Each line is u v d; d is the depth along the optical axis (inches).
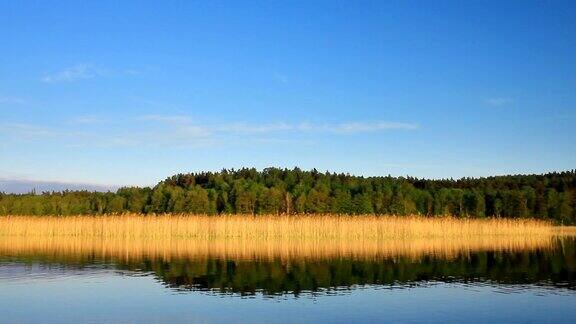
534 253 1958.7
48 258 1777.8
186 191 4397.1
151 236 2733.8
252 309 998.4
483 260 1727.4
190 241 2502.5
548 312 976.9
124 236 2758.4
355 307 1013.2
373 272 1455.5
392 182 5388.8
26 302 1067.3
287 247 2171.5
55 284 1273.4
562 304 1043.9
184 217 2792.8
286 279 1338.6
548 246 2281.0
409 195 4702.3
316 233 2684.5
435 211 4662.9
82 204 4480.8
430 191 4950.8
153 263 1641.2
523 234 3051.2
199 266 1576.0
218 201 4409.5
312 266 1572.3
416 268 1537.9
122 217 2812.5
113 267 1560.0
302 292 1170.0
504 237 2891.2
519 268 1547.7
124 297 1115.3
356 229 2709.2
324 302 1061.8
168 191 4407.0
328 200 4234.7
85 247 2177.7
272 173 5531.5
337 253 1919.3
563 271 1491.1
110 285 1258.6
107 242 2438.5
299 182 5012.3
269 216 2792.8
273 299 1091.3
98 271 1482.5
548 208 4670.3
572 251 2037.4
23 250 2044.8
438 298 1101.1
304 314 957.8
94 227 2824.8
